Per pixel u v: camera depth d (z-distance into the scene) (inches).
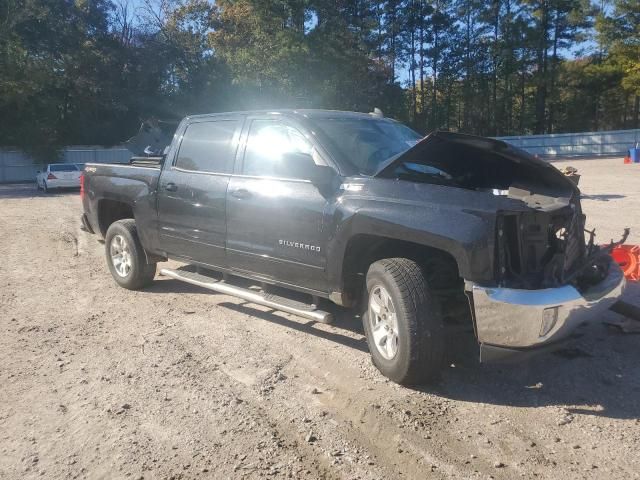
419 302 156.0
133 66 1819.6
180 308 248.4
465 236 148.5
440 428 143.3
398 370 160.7
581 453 131.0
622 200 534.6
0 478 128.5
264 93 1616.6
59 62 1761.8
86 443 141.8
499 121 2397.9
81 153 1708.9
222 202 214.5
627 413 148.6
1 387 173.8
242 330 218.2
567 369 175.9
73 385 174.1
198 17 1801.2
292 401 159.8
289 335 211.2
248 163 211.6
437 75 2404.0
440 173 183.5
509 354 148.8
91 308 251.9
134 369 184.4
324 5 1711.4
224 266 221.3
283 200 191.9
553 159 1600.6
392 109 1985.7
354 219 169.9
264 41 1633.9
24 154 1577.3
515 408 152.9
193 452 136.2
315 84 1621.6
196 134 240.4
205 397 163.6
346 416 150.6
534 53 2250.2
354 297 183.8
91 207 296.4
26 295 275.4
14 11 1620.3
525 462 128.0
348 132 200.4
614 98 2317.9
